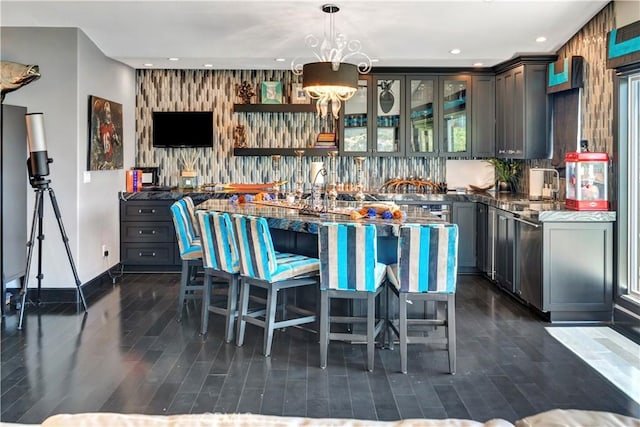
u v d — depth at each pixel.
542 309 4.57
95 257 5.77
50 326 4.43
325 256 3.44
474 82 6.85
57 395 3.08
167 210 6.60
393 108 6.92
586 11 4.84
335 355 3.77
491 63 6.50
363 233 3.35
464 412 2.88
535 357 3.73
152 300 5.30
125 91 6.75
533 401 3.03
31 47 5.13
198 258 4.61
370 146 6.96
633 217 4.48
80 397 3.05
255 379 3.33
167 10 4.80
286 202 5.23
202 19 5.02
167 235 6.61
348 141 7.01
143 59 6.23
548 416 0.93
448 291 3.38
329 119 7.26
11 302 5.13
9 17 4.92
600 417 0.92
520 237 5.09
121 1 4.60
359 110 6.96
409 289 3.39
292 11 4.81
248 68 6.84
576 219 4.51
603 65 4.76
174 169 7.30
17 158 4.89
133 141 7.10
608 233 4.53
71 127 5.19
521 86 5.99
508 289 5.47
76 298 5.23
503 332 4.31
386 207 4.19
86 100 5.41
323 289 3.49
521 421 0.94
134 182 6.83
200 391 3.14
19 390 3.15
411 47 5.79
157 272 6.66
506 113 6.46
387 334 3.93
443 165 7.27
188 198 5.09
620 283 4.50
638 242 4.48
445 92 6.88
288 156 7.22
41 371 3.44
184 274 4.62
